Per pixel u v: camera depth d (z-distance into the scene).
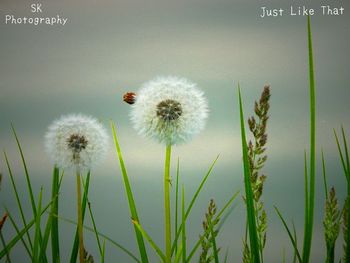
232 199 0.39
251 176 0.38
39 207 0.39
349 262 0.36
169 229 0.38
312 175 0.36
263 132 0.38
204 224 0.38
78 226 0.39
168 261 0.38
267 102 0.38
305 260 0.37
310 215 0.37
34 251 0.39
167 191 0.38
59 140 0.39
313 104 0.36
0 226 0.38
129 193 0.39
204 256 0.38
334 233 0.36
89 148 0.39
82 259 0.38
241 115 0.37
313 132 0.36
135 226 0.39
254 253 0.37
